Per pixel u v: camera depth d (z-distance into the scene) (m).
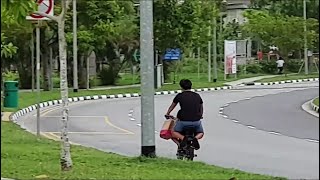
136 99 101.69
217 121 63.91
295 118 66.94
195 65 168.00
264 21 164.62
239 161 37.62
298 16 176.62
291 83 140.75
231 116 69.38
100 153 38.53
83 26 111.31
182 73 164.62
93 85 129.00
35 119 67.38
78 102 95.19
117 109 80.88
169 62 135.62
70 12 106.75
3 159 33.62
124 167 31.34
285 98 97.06
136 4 126.94
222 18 173.12
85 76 120.12
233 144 45.84
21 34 94.50
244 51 167.12
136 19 123.12
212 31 141.50
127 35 124.69
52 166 31.17
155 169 30.78
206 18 126.69
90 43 112.00
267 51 181.38
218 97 100.56
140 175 28.58
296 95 103.25
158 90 115.50
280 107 81.19
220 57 167.12
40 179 27.39
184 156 35.34
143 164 32.53
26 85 118.94
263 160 37.94
